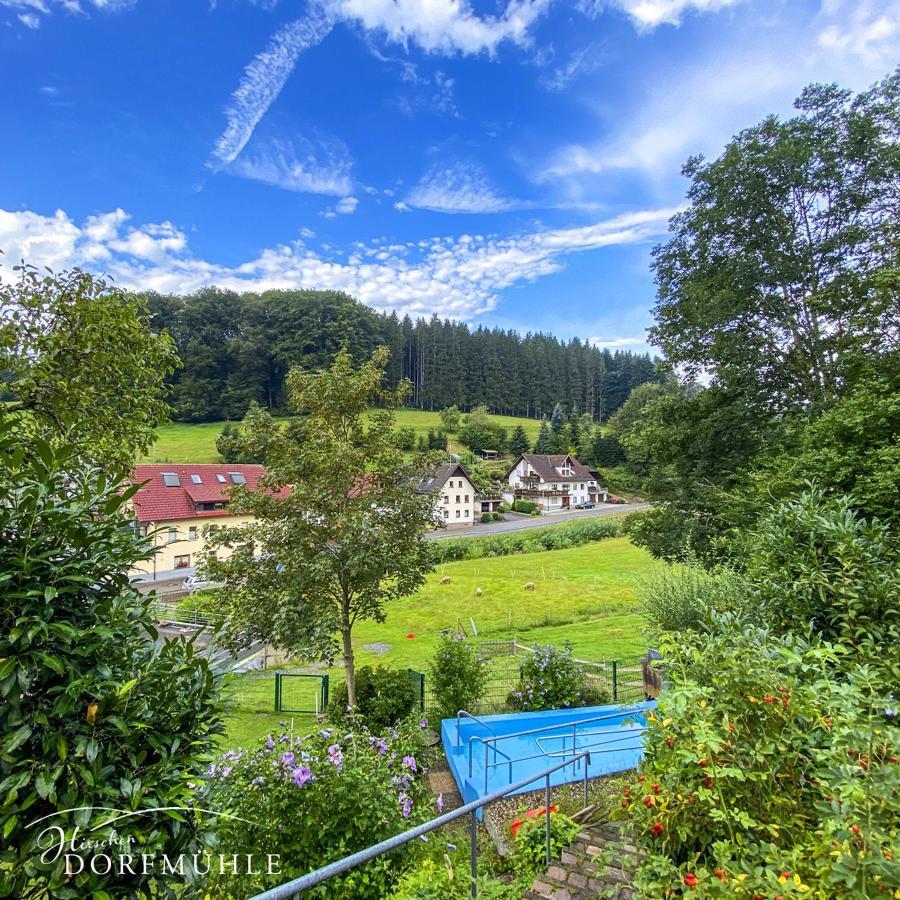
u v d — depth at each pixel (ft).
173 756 7.06
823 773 6.73
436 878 12.50
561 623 62.95
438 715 32.48
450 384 281.74
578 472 215.92
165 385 19.71
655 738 9.24
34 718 5.94
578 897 12.57
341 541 26.35
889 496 27.22
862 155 45.55
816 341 46.75
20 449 6.65
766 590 13.20
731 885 6.53
